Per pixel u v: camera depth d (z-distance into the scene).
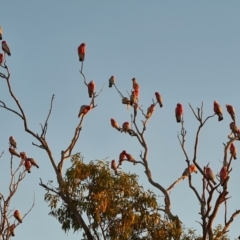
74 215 21.33
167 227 20.80
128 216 20.61
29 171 22.03
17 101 23.03
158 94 26.22
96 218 20.55
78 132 23.11
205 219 18.03
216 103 21.12
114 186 21.00
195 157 18.34
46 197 21.47
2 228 18.20
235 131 23.03
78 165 21.25
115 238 20.47
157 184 24.39
